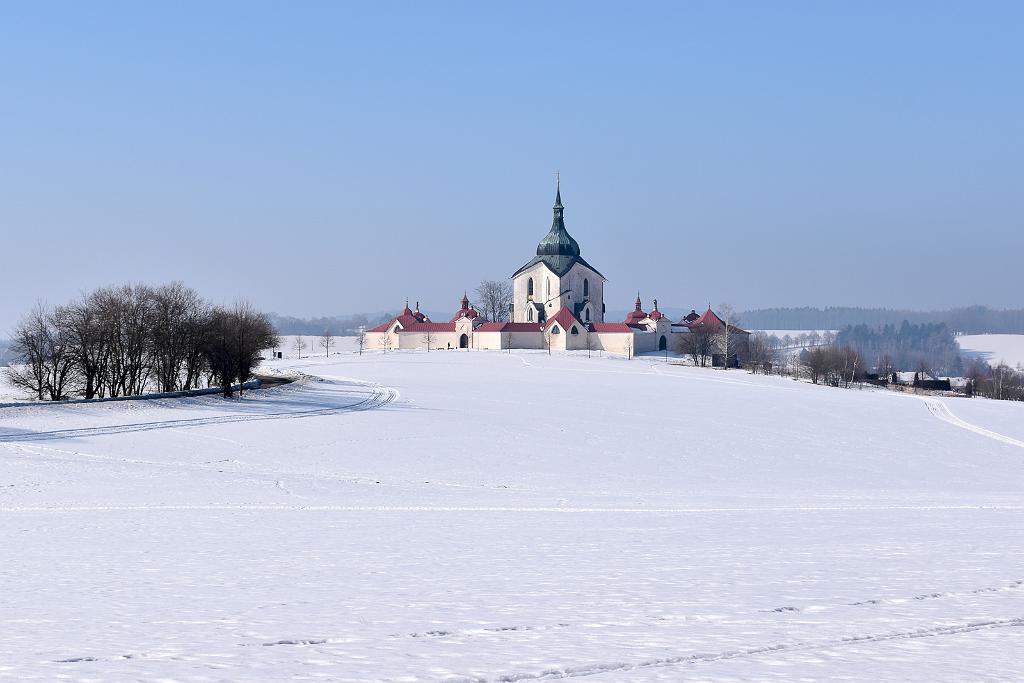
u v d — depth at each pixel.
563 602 21.28
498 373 177.12
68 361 118.56
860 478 67.81
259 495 49.44
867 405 130.50
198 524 37.31
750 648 16.83
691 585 23.09
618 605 20.83
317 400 117.69
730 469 70.75
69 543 32.25
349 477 60.75
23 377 123.19
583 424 98.25
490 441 83.19
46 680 15.14
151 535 34.09
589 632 18.28
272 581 24.72
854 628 18.33
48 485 53.78
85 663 16.28
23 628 19.39
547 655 16.44
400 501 46.97
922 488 61.84
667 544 30.52
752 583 23.20
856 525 35.28
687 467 71.12
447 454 74.50
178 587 24.09
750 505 45.66
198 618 20.17
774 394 143.50
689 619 19.34
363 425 92.94
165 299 130.50
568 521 37.97
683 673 15.19
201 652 17.00
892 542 29.94
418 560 27.81
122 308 126.00
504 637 17.95
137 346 126.44
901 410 124.75
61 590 23.94
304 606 21.33
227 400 112.19
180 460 68.38
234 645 17.55
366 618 19.88
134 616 20.48
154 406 102.88
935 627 18.33
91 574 26.22
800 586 22.69
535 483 59.75
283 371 167.38
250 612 20.72
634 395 135.38
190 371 131.12
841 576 23.97
